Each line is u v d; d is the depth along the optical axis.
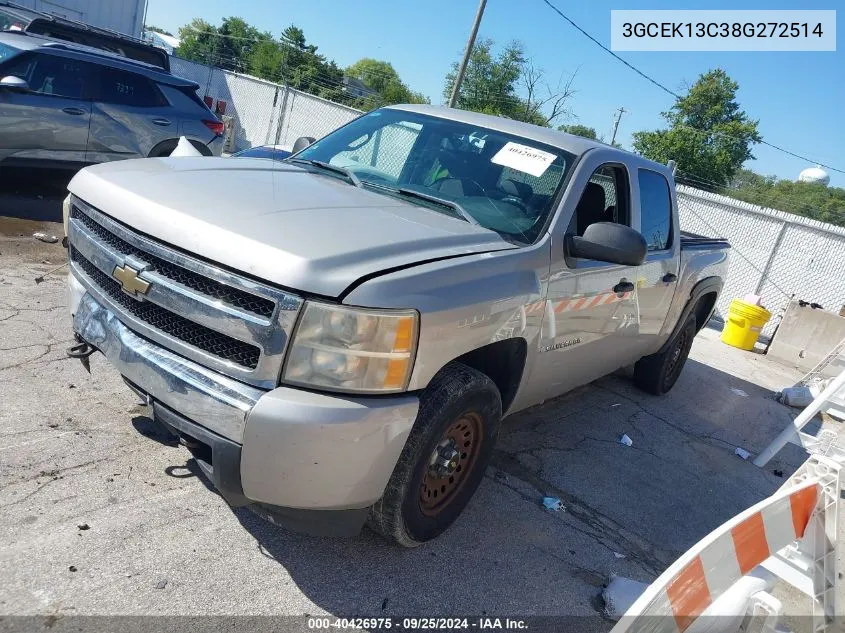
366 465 2.57
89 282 3.15
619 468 4.81
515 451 4.64
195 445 2.66
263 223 2.72
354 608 2.81
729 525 2.34
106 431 3.63
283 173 3.65
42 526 2.84
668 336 5.84
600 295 4.02
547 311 3.49
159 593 2.64
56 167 8.18
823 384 7.31
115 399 3.97
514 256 3.22
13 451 3.28
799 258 11.97
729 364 8.98
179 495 3.25
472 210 3.57
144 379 2.73
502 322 3.10
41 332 4.63
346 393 2.53
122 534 2.90
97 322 3.01
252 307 2.53
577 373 4.34
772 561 2.83
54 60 8.05
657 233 4.98
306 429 2.43
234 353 2.58
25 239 6.71
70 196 3.40
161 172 3.28
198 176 3.27
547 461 4.62
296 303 2.45
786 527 2.59
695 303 5.97
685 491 4.72
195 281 2.65
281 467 2.46
